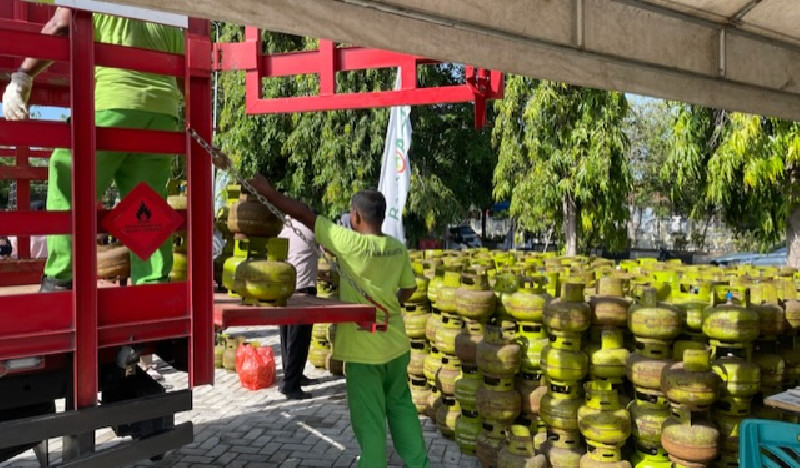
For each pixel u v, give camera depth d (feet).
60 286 11.27
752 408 15.35
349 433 18.72
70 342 9.20
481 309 16.38
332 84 16.80
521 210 46.57
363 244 12.80
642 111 87.56
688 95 10.80
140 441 10.29
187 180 10.30
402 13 7.78
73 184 9.16
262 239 12.34
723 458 14.17
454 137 66.03
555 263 24.50
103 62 9.51
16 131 8.75
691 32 10.53
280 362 28.17
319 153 57.72
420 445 13.53
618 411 14.25
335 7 7.36
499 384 15.66
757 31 11.05
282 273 11.32
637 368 14.07
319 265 24.00
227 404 21.56
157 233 10.38
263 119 59.67
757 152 30.83
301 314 11.44
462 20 8.21
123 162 12.76
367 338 12.75
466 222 108.37
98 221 9.76
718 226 84.43
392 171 33.78
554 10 9.04
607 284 15.58
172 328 10.22
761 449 9.89
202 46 10.35
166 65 10.15
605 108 40.63
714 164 33.27
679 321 14.11
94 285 9.36
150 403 10.00
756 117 30.40
